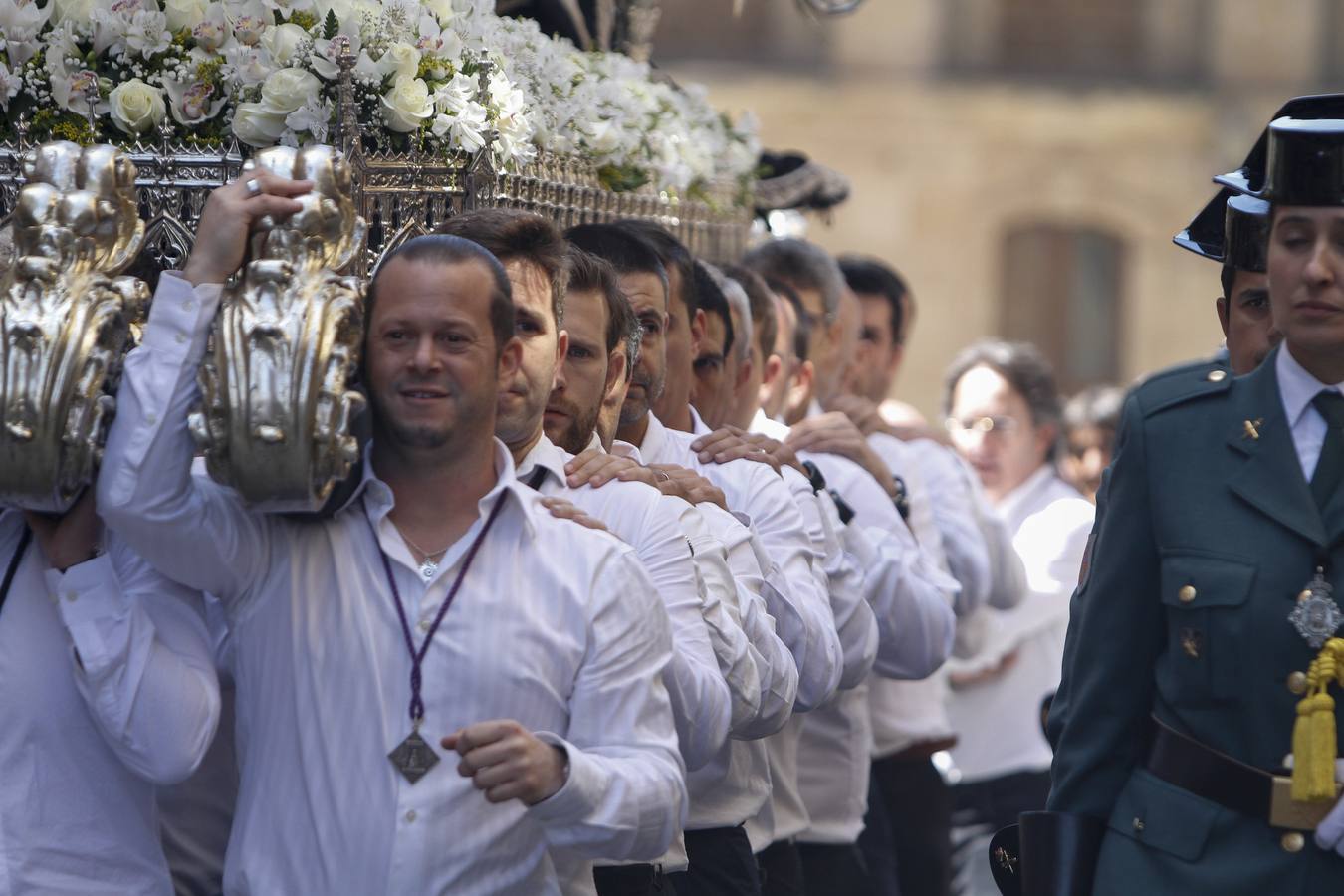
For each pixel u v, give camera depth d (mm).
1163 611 12734
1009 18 89750
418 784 11055
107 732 11406
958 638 26125
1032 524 27328
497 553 11336
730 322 17812
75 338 10594
